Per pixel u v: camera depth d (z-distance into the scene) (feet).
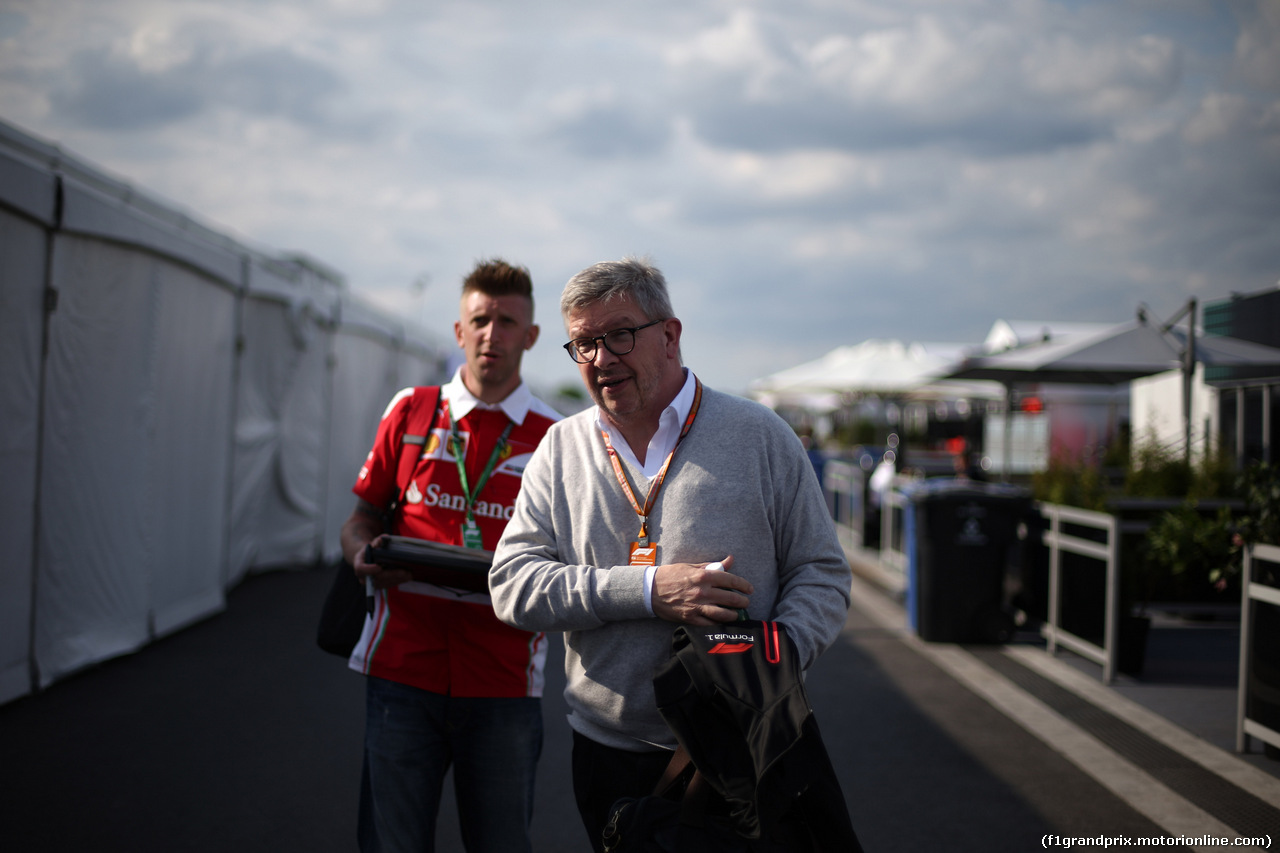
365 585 8.35
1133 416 47.39
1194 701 18.20
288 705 17.35
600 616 6.24
